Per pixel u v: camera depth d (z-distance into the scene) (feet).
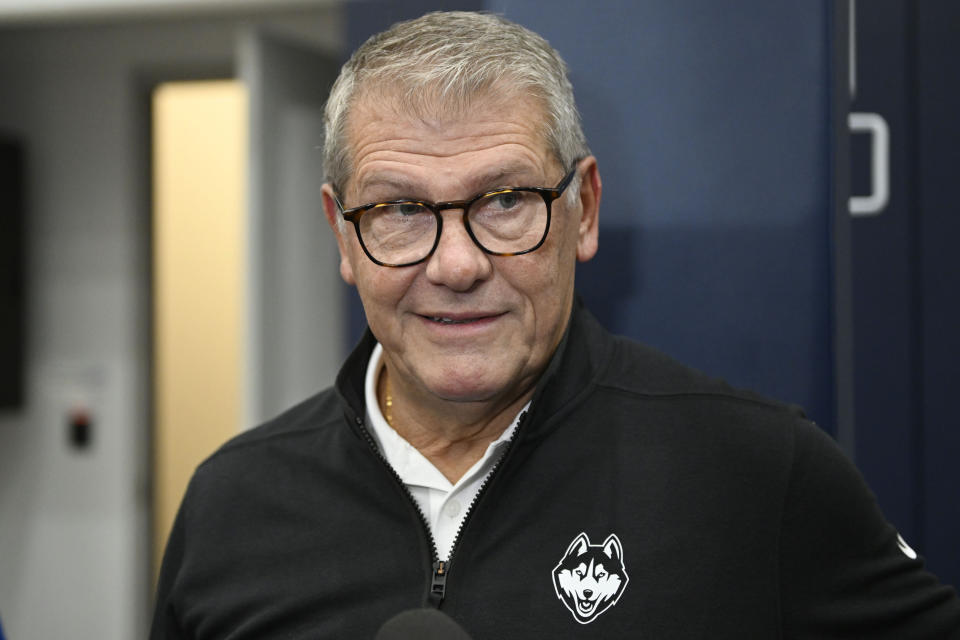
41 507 10.96
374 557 3.28
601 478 3.20
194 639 3.56
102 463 10.84
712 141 3.96
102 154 10.76
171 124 14.40
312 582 3.31
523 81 2.95
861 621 2.97
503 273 2.99
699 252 4.00
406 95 2.92
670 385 3.41
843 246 3.88
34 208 10.92
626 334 4.09
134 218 10.79
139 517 10.92
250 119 8.30
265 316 8.27
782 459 3.11
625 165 4.06
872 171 5.46
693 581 2.98
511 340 3.06
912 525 5.45
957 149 5.32
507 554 3.14
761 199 3.93
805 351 3.89
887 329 5.48
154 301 11.09
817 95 3.85
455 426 3.39
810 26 3.85
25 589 10.97
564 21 4.08
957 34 5.28
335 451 3.54
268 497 3.56
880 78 5.39
